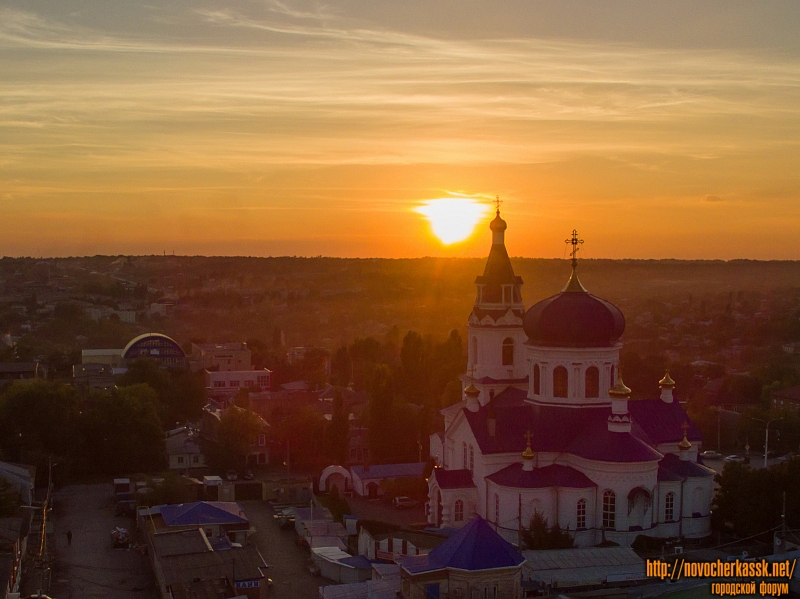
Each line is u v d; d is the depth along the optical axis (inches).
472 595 3816.4
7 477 5713.6
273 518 5772.6
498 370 5836.6
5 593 3784.5
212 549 4554.6
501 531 4781.0
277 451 7229.3
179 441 7071.9
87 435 6899.6
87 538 5310.0
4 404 6811.0
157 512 5295.3
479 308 5895.7
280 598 4375.0
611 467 4645.7
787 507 4785.9
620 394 4751.5
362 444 7273.6
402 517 5649.6
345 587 4237.2
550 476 4817.9
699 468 4933.6
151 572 4749.0
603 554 4357.8
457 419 5349.4
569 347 5036.9
